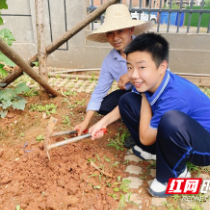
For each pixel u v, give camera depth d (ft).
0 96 8.60
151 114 5.53
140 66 4.51
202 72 12.86
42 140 7.22
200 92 5.16
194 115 4.99
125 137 7.41
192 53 12.60
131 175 5.97
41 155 6.39
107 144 7.09
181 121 4.47
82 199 5.24
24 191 5.43
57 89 10.94
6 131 7.66
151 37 4.57
